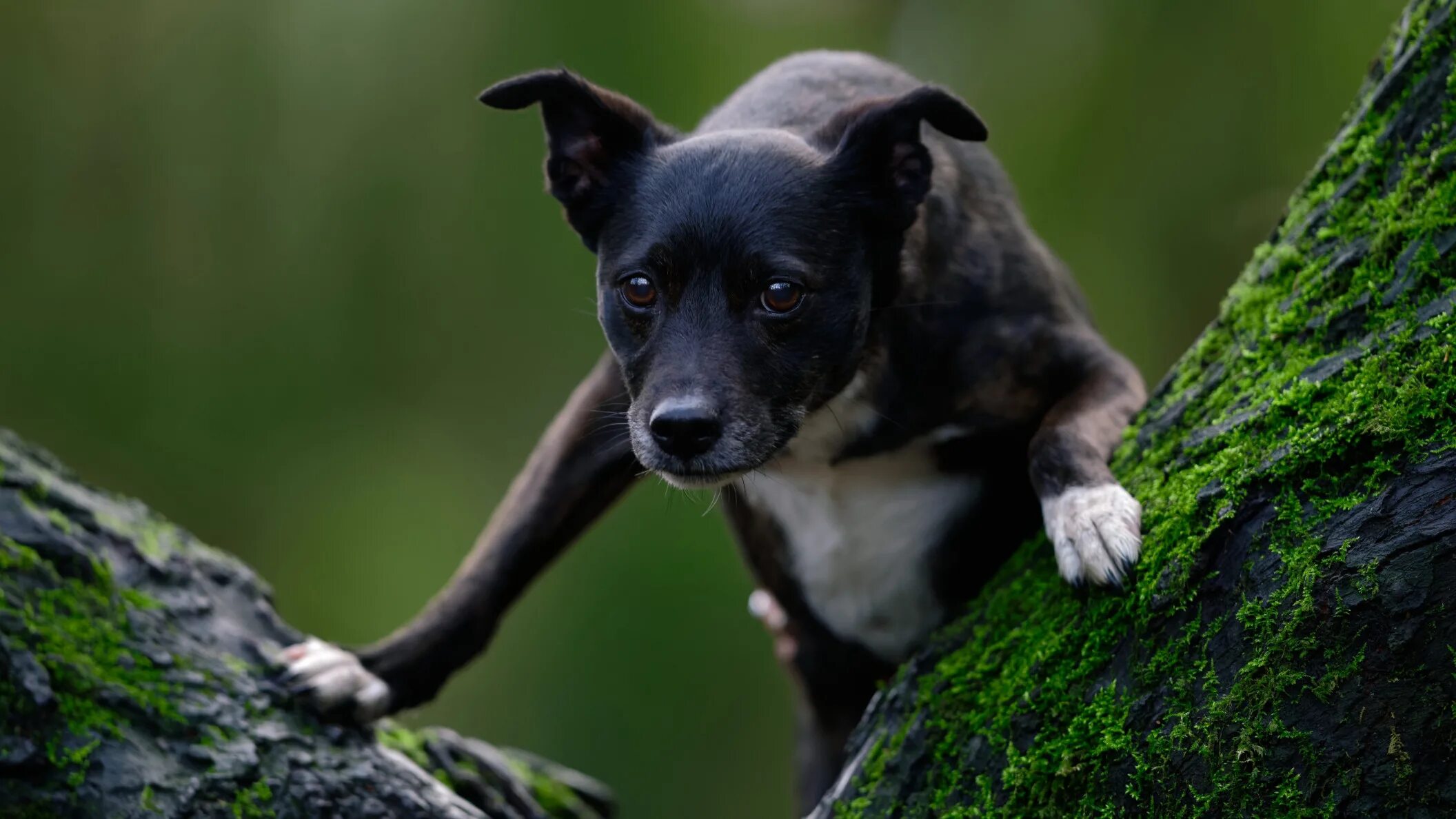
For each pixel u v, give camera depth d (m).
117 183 19.94
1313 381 4.90
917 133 6.52
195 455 20.00
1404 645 4.30
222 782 5.57
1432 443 4.46
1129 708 4.88
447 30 20.38
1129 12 16.58
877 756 5.67
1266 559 4.68
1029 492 7.32
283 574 19.83
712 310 6.39
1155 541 5.09
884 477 7.34
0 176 19.61
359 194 20.44
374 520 20.12
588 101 6.79
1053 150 16.95
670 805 19.77
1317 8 15.77
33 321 19.66
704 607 20.17
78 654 5.54
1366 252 5.08
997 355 6.92
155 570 6.05
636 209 6.57
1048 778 5.04
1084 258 16.95
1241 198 16.20
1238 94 16.16
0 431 6.22
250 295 20.30
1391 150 5.19
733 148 6.56
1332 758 4.38
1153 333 16.72
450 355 20.80
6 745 5.24
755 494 7.79
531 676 19.97
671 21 20.42
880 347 6.81
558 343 20.84
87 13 19.92
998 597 5.81
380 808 5.88
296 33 20.25
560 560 20.38
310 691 6.11
